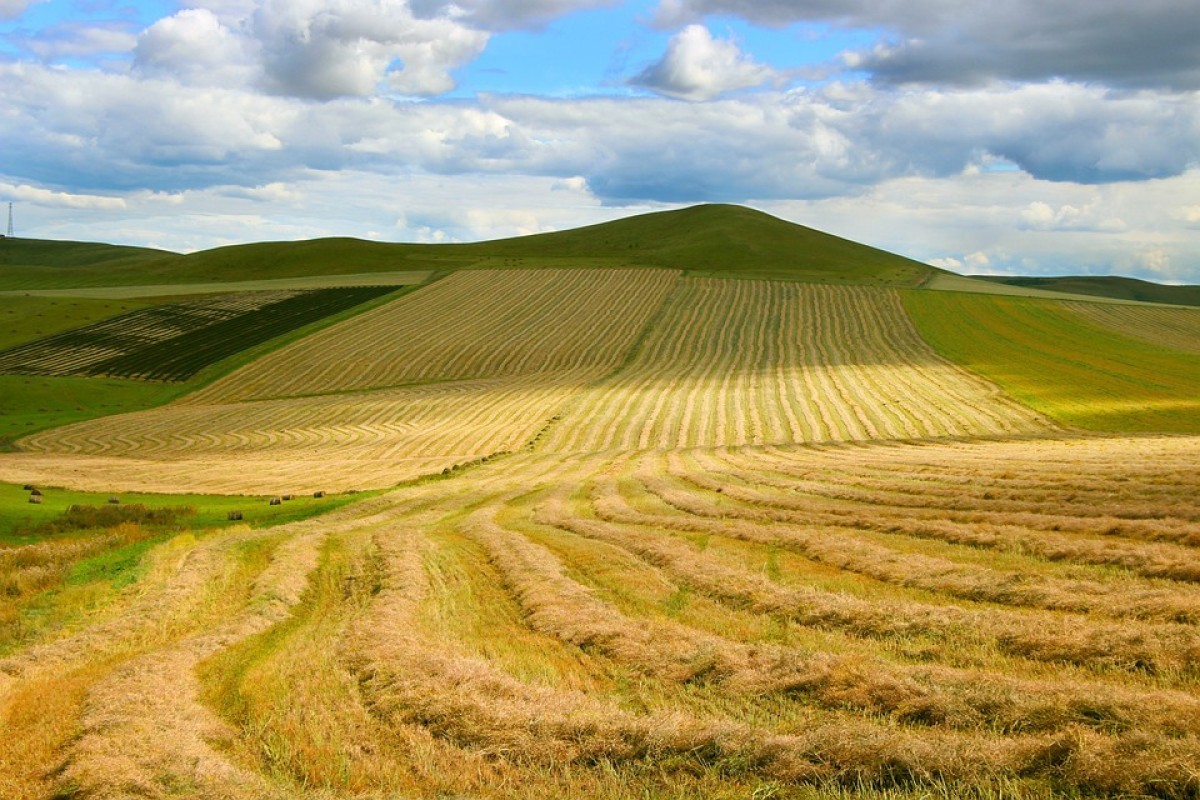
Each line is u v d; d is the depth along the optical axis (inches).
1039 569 653.3
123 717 446.0
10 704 490.9
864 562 712.4
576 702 433.4
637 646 520.4
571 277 4872.0
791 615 579.8
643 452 1908.2
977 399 2368.4
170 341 3757.4
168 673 529.0
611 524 1026.7
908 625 526.6
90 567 907.4
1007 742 346.0
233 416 2701.8
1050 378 2659.9
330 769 381.7
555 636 573.6
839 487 1177.4
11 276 6127.0
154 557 922.7
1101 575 620.1
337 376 3233.3
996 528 797.9
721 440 2048.5
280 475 1855.3
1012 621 510.6
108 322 4072.3
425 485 1584.6
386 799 346.0
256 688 495.8
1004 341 3435.0
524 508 1218.0
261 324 3998.5
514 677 486.6
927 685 418.9
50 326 3981.3
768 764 353.4
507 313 4104.3
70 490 1651.1
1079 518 817.5
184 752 398.3
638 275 4921.3
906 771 335.0
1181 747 321.1
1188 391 2405.3
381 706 452.1
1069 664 450.0
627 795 342.6
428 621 632.4
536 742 390.0
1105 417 2053.4
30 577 851.4
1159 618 505.0
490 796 349.1
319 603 732.7
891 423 2124.8
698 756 365.7
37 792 376.5
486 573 797.2
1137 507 834.2
